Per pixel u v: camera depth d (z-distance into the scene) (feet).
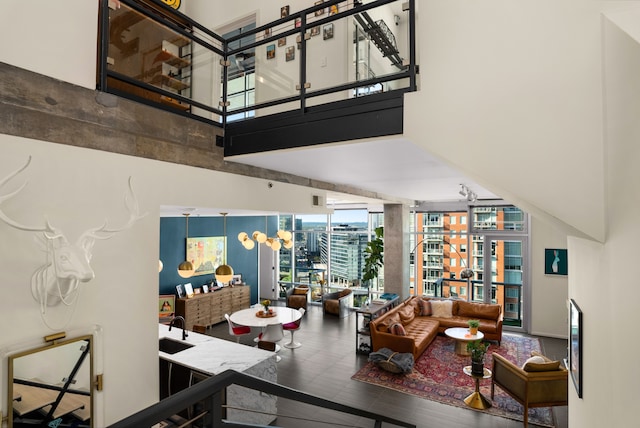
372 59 12.57
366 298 38.24
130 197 9.87
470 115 8.54
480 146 8.36
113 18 11.94
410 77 9.71
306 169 15.47
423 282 35.09
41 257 8.01
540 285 28.66
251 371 15.14
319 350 25.20
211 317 32.04
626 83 6.00
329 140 10.84
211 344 17.71
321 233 40.50
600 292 7.80
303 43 11.44
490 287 31.37
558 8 7.62
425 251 35.01
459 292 33.24
